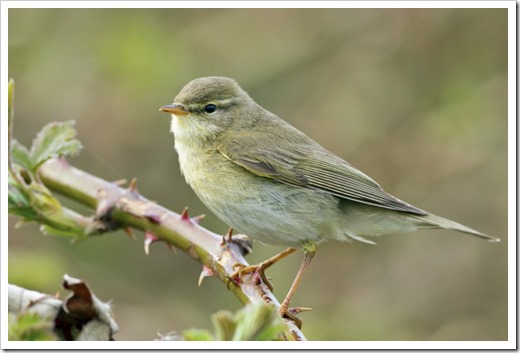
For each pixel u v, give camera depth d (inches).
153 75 519.2
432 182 546.3
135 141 529.3
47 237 486.6
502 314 523.8
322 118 557.0
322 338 499.5
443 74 561.6
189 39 550.9
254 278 241.4
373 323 511.5
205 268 250.2
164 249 528.4
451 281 534.0
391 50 570.6
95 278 502.0
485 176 543.5
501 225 537.0
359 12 574.6
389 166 549.0
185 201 540.7
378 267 542.6
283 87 562.6
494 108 550.0
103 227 265.6
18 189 262.5
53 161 286.8
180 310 514.3
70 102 521.0
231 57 552.7
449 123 550.0
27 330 152.1
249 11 565.9
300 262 539.5
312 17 569.9
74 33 526.0
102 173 526.9
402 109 559.2
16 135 514.0
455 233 545.0
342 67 567.8
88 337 182.1
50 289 381.4
